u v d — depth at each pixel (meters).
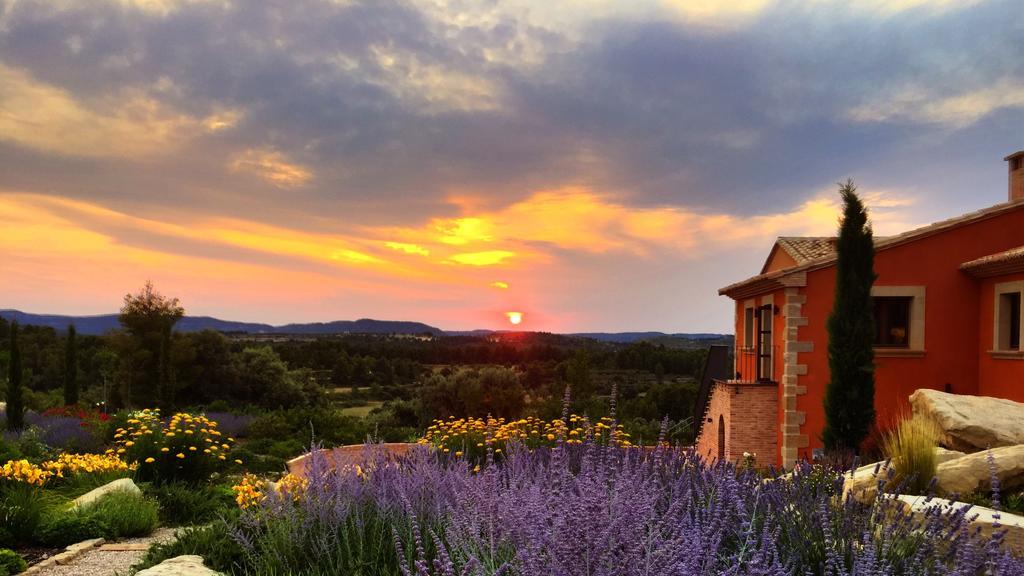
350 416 26.34
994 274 15.58
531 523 3.71
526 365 43.72
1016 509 7.09
